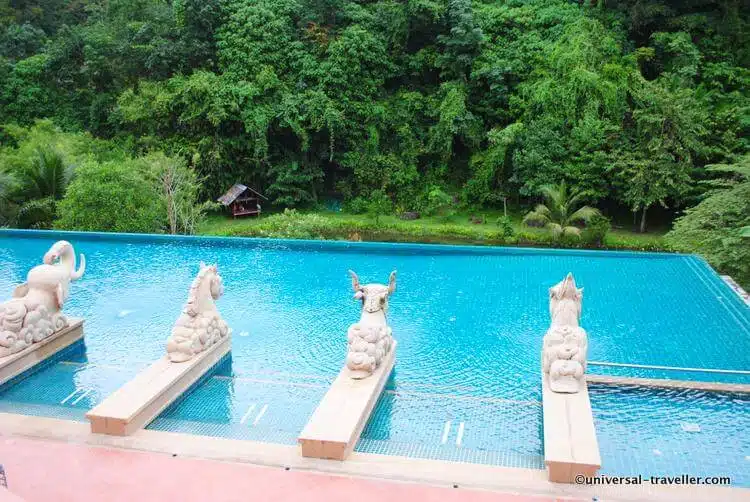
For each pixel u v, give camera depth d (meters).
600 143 21.50
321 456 6.11
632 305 11.36
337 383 7.35
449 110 24.41
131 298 12.30
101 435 6.61
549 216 21.20
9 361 8.34
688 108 20.59
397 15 25.44
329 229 23.08
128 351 9.73
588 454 5.73
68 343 9.65
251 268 14.45
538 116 23.11
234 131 25.02
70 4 31.97
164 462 6.12
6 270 14.60
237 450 6.30
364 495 5.55
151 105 24.77
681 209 22.02
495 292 12.30
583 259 14.41
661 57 23.69
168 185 19.59
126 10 27.83
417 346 9.73
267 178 25.55
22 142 23.81
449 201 24.25
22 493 5.63
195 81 23.95
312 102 24.12
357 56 24.77
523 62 24.73
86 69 26.84
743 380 8.31
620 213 23.36
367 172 24.94
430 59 26.02
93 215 18.06
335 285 13.02
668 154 20.27
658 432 7.01
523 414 7.46
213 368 8.80
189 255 15.70
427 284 12.91
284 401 7.89
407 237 22.64
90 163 19.14
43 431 6.70
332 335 10.29
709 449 6.68
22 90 27.11
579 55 22.52
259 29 25.00
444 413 7.49
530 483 5.67
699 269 13.20
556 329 7.53
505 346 9.69
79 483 5.79
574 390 6.90
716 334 9.98
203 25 25.36
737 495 5.45
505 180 24.03
